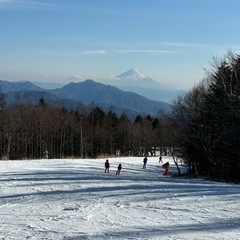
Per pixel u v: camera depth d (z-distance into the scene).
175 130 53.94
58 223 12.38
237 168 45.56
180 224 12.16
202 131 47.53
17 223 12.41
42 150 97.56
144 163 59.09
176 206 15.47
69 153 105.50
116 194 19.38
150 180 29.38
